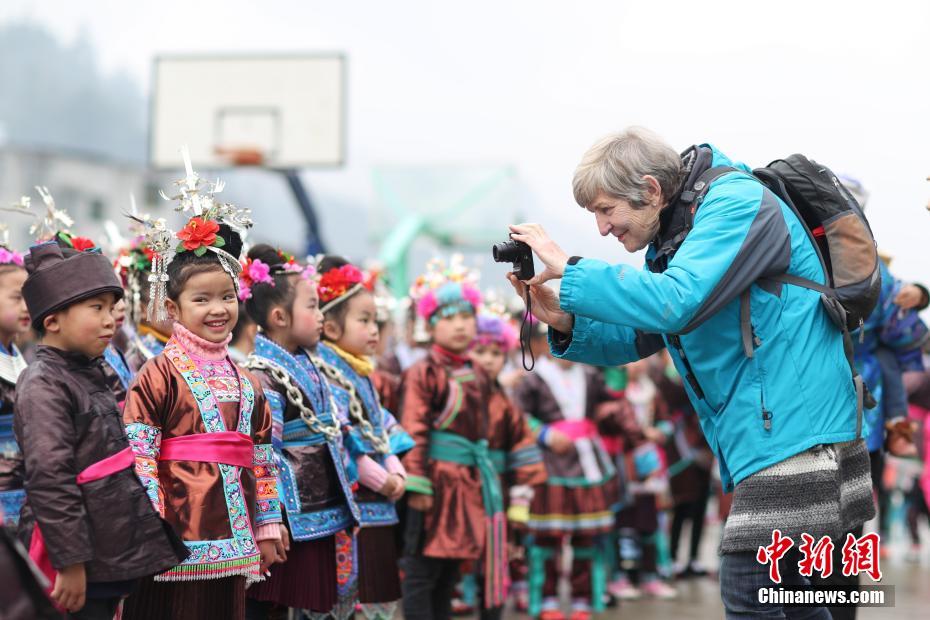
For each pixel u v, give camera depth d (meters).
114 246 5.16
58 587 3.12
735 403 3.40
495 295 6.59
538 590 7.07
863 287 3.46
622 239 3.58
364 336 5.02
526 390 7.33
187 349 3.73
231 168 16.00
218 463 3.64
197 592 3.59
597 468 7.21
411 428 5.52
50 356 3.36
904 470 9.96
